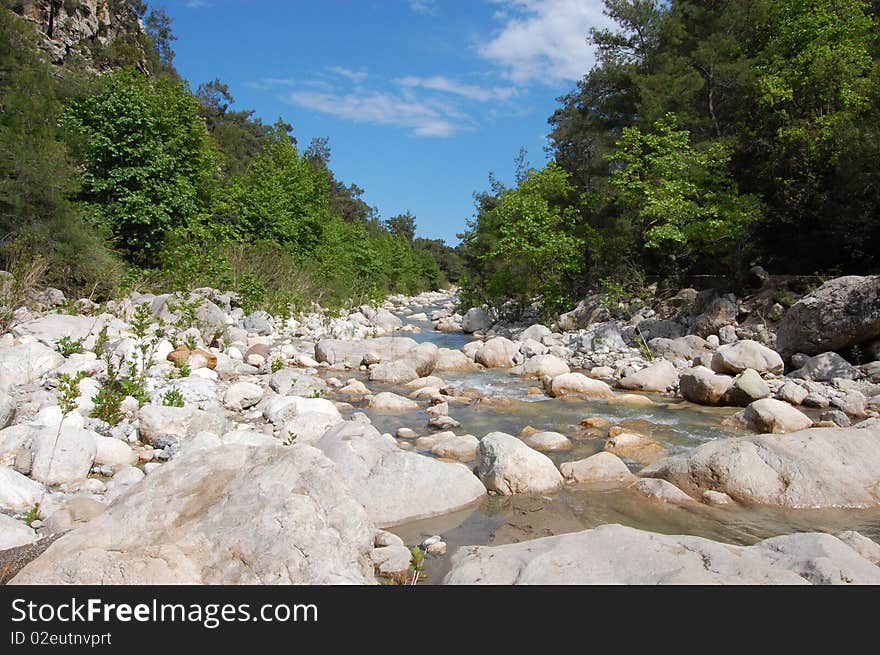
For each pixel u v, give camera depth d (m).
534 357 13.84
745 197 17.45
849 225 16.16
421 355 13.65
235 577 3.62
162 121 17.81
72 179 15.23
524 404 10.57
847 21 18.88
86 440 6.05
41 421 6.64
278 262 22.12
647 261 22.03
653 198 18.41
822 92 17.86
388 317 24.12
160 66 56.06
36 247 14.01
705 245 18.50
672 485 6.23
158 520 3.99
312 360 13.40
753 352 12.40
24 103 16.34
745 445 6.51
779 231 19.00
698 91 21.73
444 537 5.20
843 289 12.84
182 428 7.14
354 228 36.62
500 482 6.25
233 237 22.62
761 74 19.41
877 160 14.82
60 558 3.66
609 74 24.27
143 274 16.47
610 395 11.25
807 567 3.88
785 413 8.66
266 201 24.44
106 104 17.08
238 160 51.91
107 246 16.14
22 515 4.89
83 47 42.00
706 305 17.30
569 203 24.38
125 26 53.59
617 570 3.89
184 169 19.47
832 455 6.39
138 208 16.92
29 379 8.53
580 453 7.76
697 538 4.23
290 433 7.32
